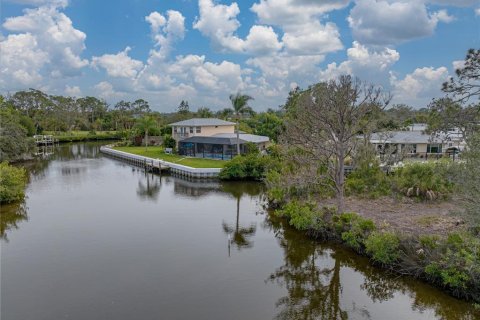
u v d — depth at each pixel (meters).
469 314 12.98
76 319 12.72
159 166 47.09
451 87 23.17
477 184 13.81
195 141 57.66
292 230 22.80
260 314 13.12
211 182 41.12
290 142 26.52
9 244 20.45
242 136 56.78
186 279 15.91
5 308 13.47
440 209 23.61
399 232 17.70
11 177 30.88
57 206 29.77
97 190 36.88
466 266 13.55
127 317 12.82
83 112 132.38
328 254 18.81
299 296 14.52
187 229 23.30
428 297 14.23
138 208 29.11
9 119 62.31
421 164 28.70
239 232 22.64
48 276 16.20
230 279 15.96
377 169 29.00
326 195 27.14
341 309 13.55
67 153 74.88
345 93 21.20
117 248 19.75
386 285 15.45
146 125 74.06
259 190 36.50
